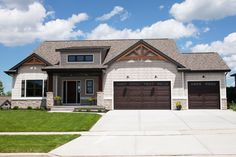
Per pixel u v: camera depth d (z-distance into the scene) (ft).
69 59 99.60
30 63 100.42
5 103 117.39
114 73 95.71
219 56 100.63
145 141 43.57
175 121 65.05
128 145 40.81
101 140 45.14
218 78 95.61
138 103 94.63
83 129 56.59
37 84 99.96
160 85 94.63
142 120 67.26
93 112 86.69
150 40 114.11
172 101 93.66
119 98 94.99
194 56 101.91
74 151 37.27
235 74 108.27
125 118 70.74
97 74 95.61
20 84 100.48
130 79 95.04
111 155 35.09
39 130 56.49
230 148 37.55
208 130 53.26
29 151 36.88
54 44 114.73
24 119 67.67
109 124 62.39
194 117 71.10
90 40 115.65
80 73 95.61
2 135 50.31
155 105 94.17
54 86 98.84
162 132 51.88
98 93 94.73
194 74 96.12
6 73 100.99
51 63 102.22
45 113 77.10
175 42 112.68
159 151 36.60
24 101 99.76
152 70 94.84
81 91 100.83
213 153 35.01
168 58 94.43
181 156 34.14
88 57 98.94
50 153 36.01
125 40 113.80
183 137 46.29
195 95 95.55
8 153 35.86
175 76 94.43
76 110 91.20
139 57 95.35
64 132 54.19
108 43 112.78
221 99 94.63
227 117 70.74
